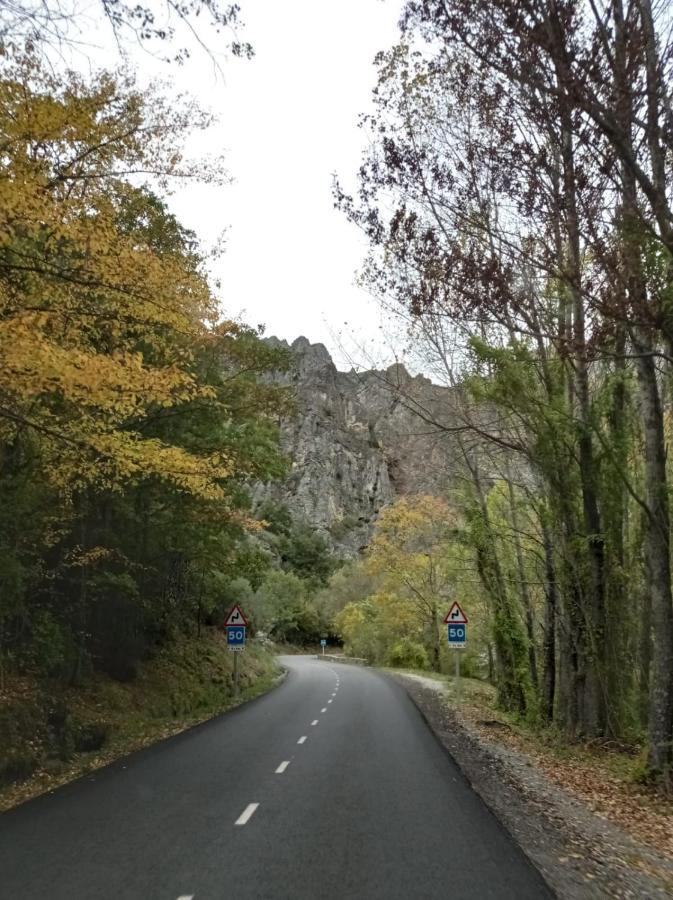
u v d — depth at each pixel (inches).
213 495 479.2
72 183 354.3
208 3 249.0
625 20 339.6
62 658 583.2
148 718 684.7
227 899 207.9
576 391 646.5
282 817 308.0
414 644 2068.2
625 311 378.9
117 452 427.5
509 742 670.5
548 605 858.8
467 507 970.7
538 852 266.7
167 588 951.0
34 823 294.8
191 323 443.5
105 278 360.8
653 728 471.8
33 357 318.0
